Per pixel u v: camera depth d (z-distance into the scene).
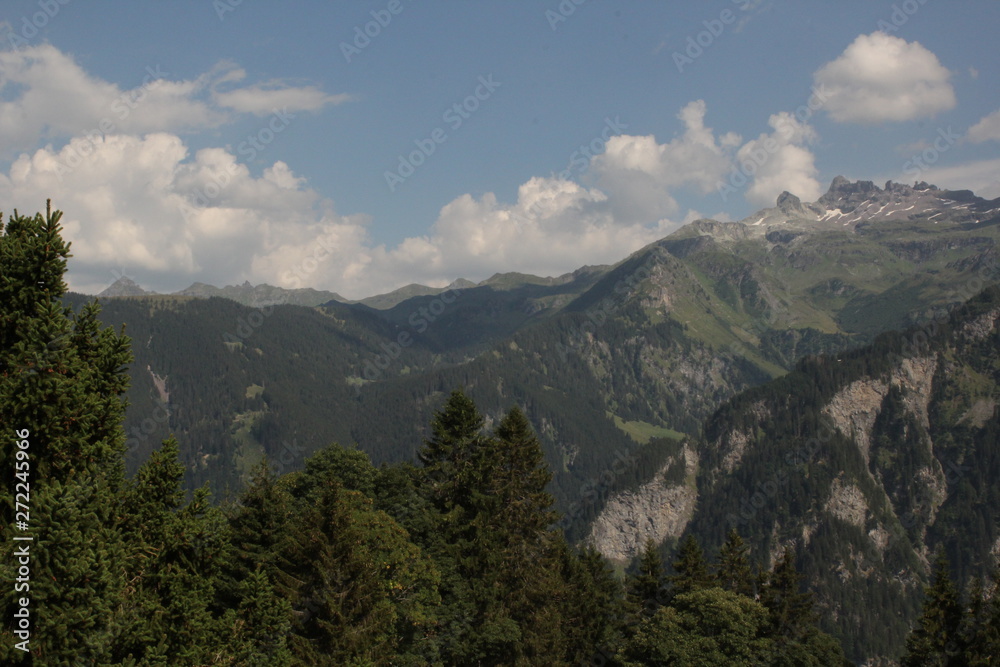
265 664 37.81
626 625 84.88
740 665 68.50
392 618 50.44
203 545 35.56
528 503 68.50
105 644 27.73
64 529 26.73
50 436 28.67
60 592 26.34
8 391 27.94
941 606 73.50
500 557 63.25
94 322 33.47
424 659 57.19
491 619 60.59
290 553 49.44
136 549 32.50
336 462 76.69
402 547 58.41
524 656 61.25
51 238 30.78
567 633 73.62
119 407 32.12
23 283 30.16
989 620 66.19
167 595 33.38
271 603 38.66
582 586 79.50
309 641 46.88
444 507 71.25
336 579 48.34
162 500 34.62
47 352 29.44
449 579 62.25
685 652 70.00
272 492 58.91
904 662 75.75
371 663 45.16
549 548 70.31
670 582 90.56
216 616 52.59
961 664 69.12
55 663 26.20
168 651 32.53
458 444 72.50
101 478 30.56
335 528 48.59
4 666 25.42
